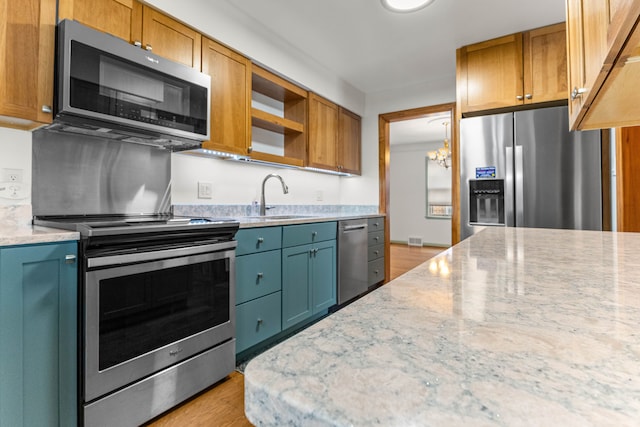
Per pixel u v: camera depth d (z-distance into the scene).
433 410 0.21
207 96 1.92
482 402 0.22
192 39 2.04
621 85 0.81
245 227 1.95
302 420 0.23
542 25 2.55
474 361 0.28
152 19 1.83
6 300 1.09
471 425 0.20
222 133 2.21
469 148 2.74
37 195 1.61
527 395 0.23
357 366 0.27
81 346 1.26
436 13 2.40
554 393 0.23
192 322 1.58
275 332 2.17
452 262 0.78
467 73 2.85
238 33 2.32
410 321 0.38
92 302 1.25
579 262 0.78
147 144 2.00
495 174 2.62
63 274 1.22
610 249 0.99
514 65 2.66
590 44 0.82
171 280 1.50
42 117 1.41
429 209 7.41
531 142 2.50
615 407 0.21
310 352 0.30
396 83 3.70
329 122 3.40
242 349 1.93
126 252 1.34
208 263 1.66
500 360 0.28
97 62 1.47
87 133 1.71
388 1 2.26
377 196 3.92
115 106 1.53
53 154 1.66
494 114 2.82
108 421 1.29
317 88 3.17
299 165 2.97
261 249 2.07
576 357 0.29
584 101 0.97
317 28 2.59
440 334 0.34
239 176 2.72
